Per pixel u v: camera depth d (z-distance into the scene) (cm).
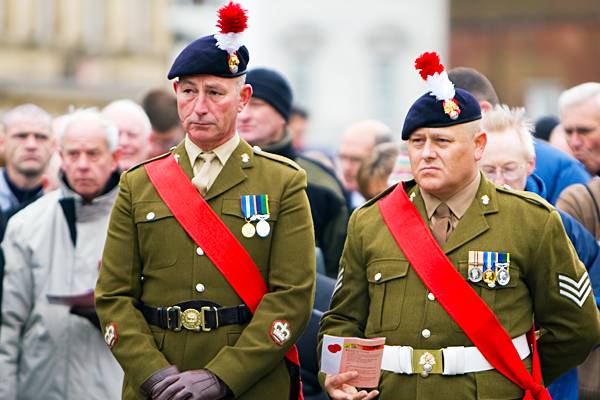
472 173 1817
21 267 2394
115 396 2348
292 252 1830
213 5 14562
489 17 14088
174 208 1834
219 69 1819
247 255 1820
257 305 1822
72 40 13538
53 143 2953
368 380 1764
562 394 2166
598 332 1836
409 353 1788
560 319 1825
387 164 2738
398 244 1822
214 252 1816
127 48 13788
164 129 3170
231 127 1853
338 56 12750
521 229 1806
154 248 1838
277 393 1847
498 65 14075
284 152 2709
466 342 1780
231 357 1783
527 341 1817
